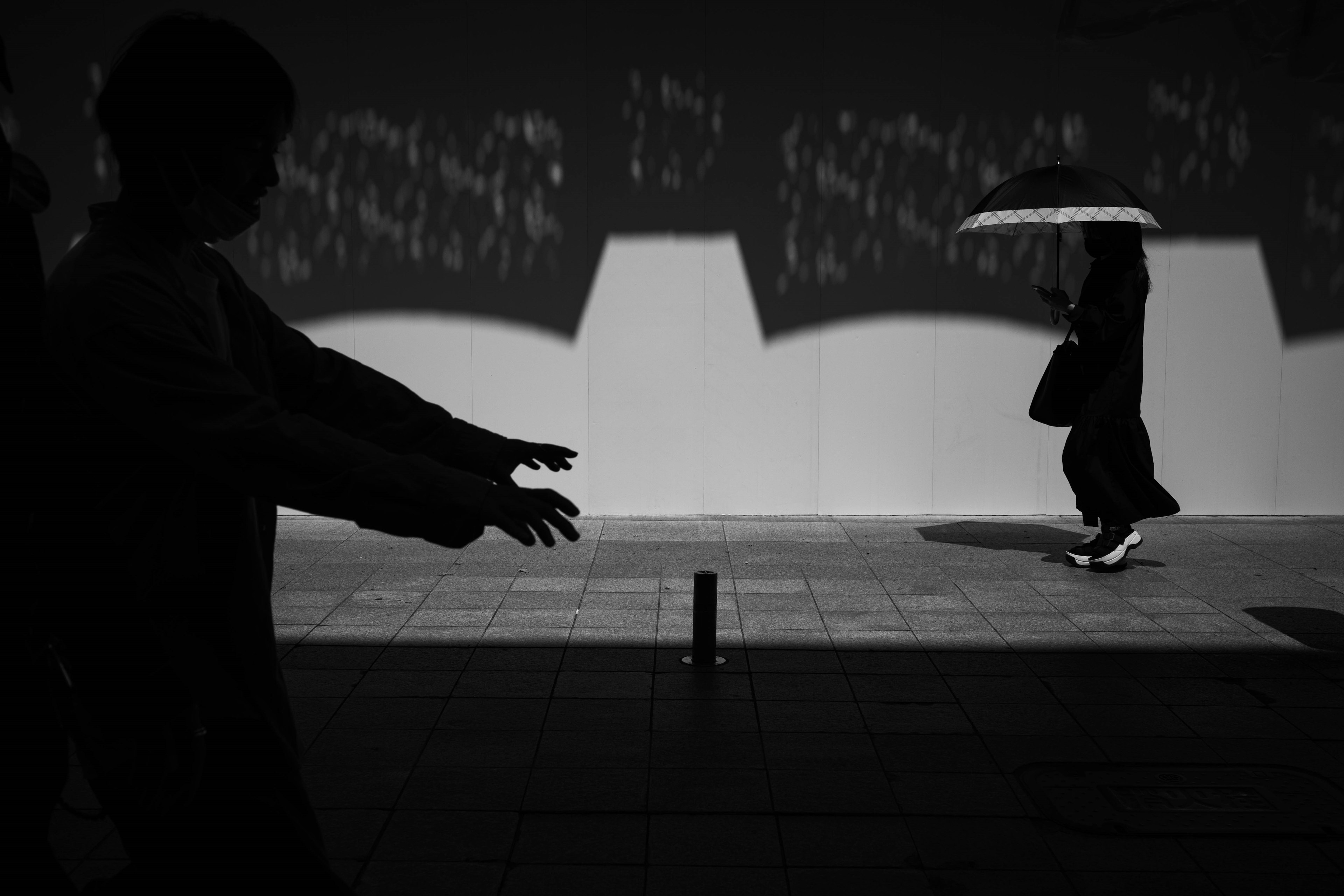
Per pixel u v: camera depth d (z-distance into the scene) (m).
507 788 4.37
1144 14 8.57
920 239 9.01
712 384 9.14
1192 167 8.97
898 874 3.76
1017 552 8.16
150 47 2.06
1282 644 6.14
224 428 1.85
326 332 9.21
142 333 1.93
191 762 2.22
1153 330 9.12
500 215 9.06
